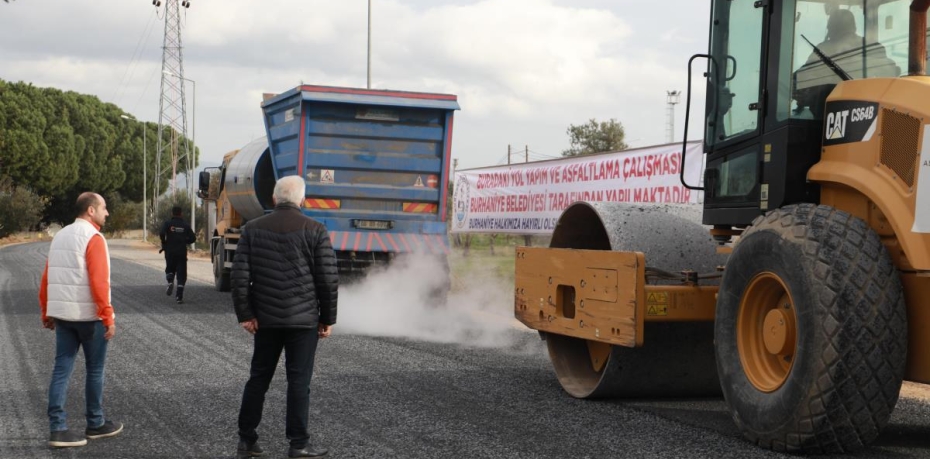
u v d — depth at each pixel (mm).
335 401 7863
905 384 8570
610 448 6188
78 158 79812
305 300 5934
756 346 6277
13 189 65875
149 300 17750
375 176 14633
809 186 6289
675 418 7188
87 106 82938
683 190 12703
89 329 6453
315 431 6766
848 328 5445
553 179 16734
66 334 6445
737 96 6980
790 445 5781
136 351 10844
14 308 16031
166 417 7316
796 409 5648
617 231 7750
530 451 6137
